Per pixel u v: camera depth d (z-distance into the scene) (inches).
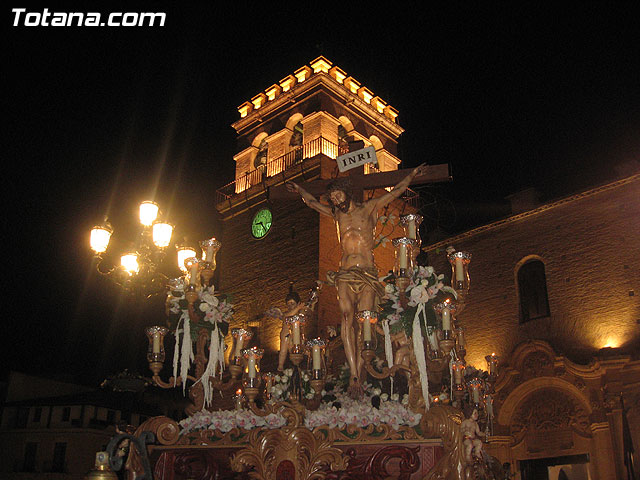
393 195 373.4
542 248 1024.2
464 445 268.5
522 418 951.6
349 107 1350.9
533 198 1067.3
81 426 1446.9
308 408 324.5
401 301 320.5
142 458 259.3
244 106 1480.1
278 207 1284.4
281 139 1353.3
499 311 1040.2
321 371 324.5
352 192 386.0
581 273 972.6
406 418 291.0
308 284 1164.5
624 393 848.3
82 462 1421.0
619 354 863.1
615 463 832.3
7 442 1481.3
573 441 891.4
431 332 328.5
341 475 280.4
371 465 278.4
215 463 299.3
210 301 352.2
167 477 301.7
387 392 374.6
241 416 304.0
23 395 1547.7
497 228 1083.3
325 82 1320.1
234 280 1310.3
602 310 936.3
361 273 347.9
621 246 944.9
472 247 1104.2
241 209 1358.3
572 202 1011.3
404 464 273.6
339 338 397.1
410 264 333.1
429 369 324.8
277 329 1185.4
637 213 944.9
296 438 286.2
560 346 959.6
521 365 961.5
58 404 1475.1
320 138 1256.8
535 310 1010.7
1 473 1453.0
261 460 287.9
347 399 336.2
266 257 1266.0
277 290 1218.0
